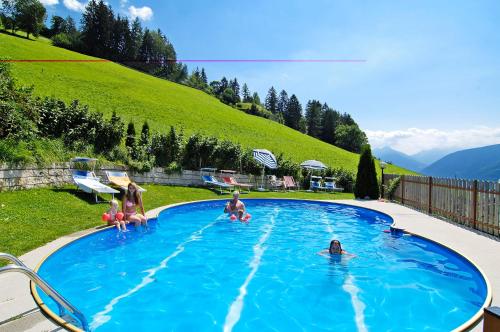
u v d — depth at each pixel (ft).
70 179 44.62
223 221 38.93
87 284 19.38
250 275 21.42
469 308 16.61
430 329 14.53
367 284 19.97
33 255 20.77
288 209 49.55
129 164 55.67
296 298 17.89
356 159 187.52
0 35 166.81
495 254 22.89
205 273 21.65
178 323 15.02
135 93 144.15
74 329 12.19
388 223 38.88
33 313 13.41
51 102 50.52
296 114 368.07
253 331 14.40
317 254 26.18
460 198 36.22
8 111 40.68
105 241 28.43
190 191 59.52
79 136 52.65
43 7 247.50
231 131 141.90
